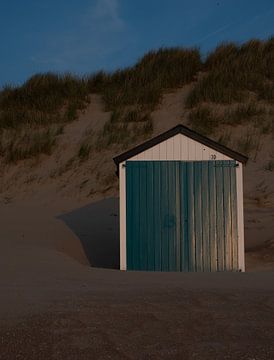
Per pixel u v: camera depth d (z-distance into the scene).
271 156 18.89
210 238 10.26
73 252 11.84
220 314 5.49
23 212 16.58
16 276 7.75
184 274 8.60
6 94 26.34
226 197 10.32
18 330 4.88
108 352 4.36
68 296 6.29
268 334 4.84
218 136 20.41
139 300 6.05
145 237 10.33
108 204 17.22
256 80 23.83
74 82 26.53
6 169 20.88
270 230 13.52
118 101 24.20
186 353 4.34
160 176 10.42
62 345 4.50
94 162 20.23
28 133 22.75
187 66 25.88
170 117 22.31
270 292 6.57
